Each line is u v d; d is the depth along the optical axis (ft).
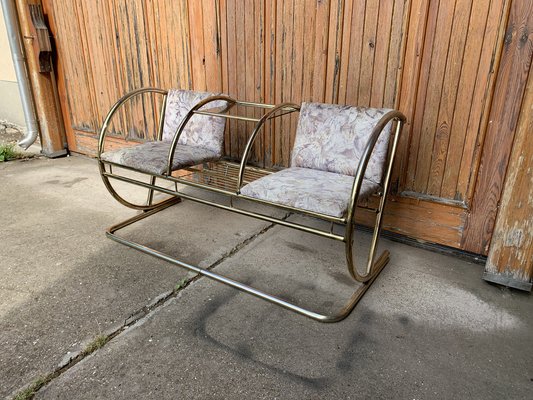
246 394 4.04
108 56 10.34
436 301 5.52
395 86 6.42
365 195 5.14
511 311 5.34
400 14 6.04
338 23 6.64
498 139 5.76
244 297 5.60
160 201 8.70
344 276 6.13
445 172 6.38
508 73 5.42
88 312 5.24
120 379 4.19
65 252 6.75
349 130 5.84
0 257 6.57
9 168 11.34
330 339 4.81
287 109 6.83
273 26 7.33
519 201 5.38
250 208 8.66
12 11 10.94
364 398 4.01
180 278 6.01
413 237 7.02
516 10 5.15
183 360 4.46
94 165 11.71
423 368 4.37
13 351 4.55
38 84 11.67
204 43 8.40
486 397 4.02
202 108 7.29
